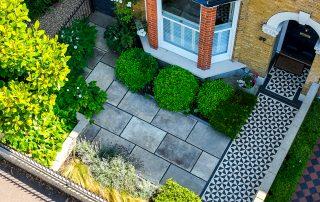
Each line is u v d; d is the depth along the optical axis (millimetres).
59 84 13719
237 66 16344
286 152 14969
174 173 15391
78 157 15234
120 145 15797
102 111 16359
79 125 15531
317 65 14898
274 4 13812
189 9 14938
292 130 15289
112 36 16828
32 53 13516
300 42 16406
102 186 14594
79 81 15945
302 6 13445
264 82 16750
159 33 16188
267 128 15992
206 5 13398
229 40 15664
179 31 15797
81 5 17359
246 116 15734
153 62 16406
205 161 15547
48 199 14117
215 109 15758
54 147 14945
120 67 16391
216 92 15891
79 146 15211
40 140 14773
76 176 14773
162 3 15102
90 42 16766
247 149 15695
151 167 15477
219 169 15438
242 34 15273
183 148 15734
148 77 16297
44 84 13352
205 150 15695
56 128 15109
